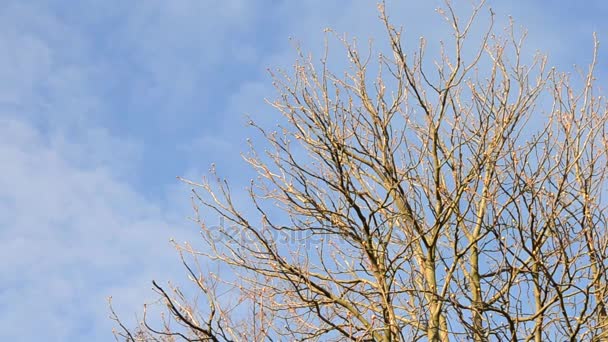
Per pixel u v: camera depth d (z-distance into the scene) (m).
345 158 9.91
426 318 8.80
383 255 9.31
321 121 9.71
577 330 8.48
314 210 9.43
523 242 8.66
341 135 9.72
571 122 9.35
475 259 9.59
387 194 9.30
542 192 9.04
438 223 9.30
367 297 9.22
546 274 8.40
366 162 9.79
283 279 9.30
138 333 8.59
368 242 9.24
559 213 8.79
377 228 9.20
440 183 9.74
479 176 9.32
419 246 9.55
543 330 8.80
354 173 9.89
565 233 8.65
